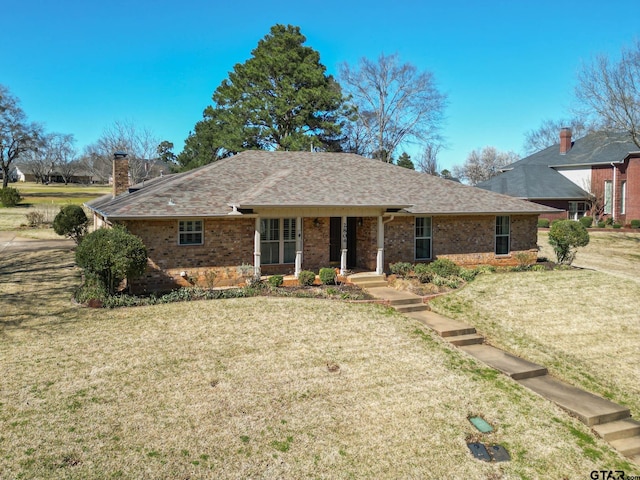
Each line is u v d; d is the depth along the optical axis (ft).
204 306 45.32
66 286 55.31
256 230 52.21
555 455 25.73
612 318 49.70
